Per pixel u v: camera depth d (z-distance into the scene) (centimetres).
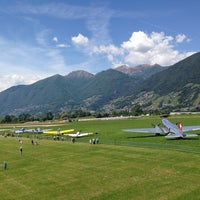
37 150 7944
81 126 16838
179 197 3491
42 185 4459
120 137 9569
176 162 5053
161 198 3516
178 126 8006
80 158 6191
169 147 6575
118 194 3791
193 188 3731
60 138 10731
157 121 16288
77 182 4459
